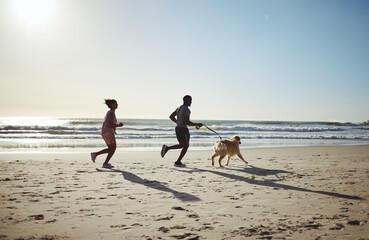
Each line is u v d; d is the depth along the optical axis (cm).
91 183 485
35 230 259
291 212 322
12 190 425
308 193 421
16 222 281
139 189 442
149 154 1033
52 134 2105
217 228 268
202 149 1282
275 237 244
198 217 302
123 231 259
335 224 279
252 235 249
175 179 534
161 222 285
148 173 605
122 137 1967
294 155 1035
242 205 352
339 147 1402
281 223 283
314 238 242
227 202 367
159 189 443
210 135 2352
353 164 779
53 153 1020
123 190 434
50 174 572
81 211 321
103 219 294
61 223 279
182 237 244
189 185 478
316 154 1074
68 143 1498
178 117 738
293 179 542
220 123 4941
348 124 4931
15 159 828
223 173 614
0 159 823
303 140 2022
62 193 409
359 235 249
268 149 1262
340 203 363
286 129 3259
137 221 288
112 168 678
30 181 496
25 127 2397
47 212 316
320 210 330
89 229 263
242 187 464
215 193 419
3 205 343
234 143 755
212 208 338
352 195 408
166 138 1959
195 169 677
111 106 696
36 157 888
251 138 2180
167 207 342
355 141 1966
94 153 686
